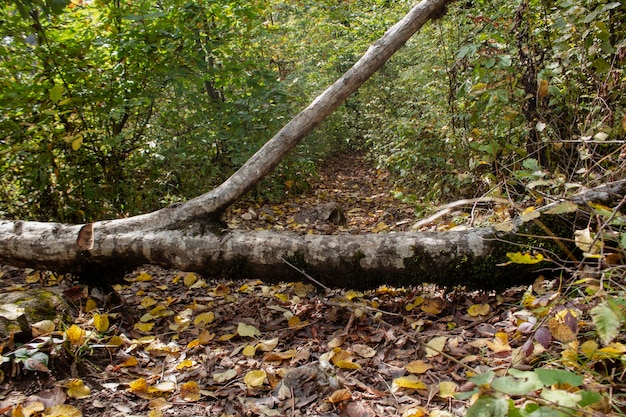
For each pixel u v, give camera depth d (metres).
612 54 3.38
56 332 2.41
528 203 3.24
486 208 4.02
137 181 4.88
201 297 3.38
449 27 5.16
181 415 2.02
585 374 1.84
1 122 3.93
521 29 3.59
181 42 5.07
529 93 3.43
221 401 2.12
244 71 6.03
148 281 3.65
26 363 2.11
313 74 9.17
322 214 5.36
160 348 2.57
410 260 2.69
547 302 2.13
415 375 2.22
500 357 2.19
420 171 5.55
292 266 2.82
